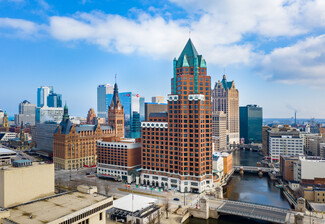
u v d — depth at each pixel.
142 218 140.25
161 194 196.50
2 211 96.12
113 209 155.75
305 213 152.00
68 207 107.38
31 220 94.44
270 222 153.75
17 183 118.75
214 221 156.88
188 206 170.50
